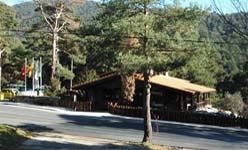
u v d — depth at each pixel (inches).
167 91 2220.7
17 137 1047.6
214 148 1273.4
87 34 1280.8
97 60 1301.7
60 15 3139.8
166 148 1205.7
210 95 3132.4
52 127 1513.3
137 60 1172.5
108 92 2332.7
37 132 1343.5
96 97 2348.7
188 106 2399.1
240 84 3134.8
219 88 3282.5
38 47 3385.8
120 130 1531.7
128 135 1424.7
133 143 1228.5
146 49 1209.4
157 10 1233.4
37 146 974.4
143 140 1291.8
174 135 1496.1
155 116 2014.0
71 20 3179.1
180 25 1216.8
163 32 1205.1
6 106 2103.8
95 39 1259.8
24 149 901.2
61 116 1872.5
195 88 2390.5
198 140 1411.2
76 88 2377.0
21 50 3570.4
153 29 1196.5
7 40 3823.8
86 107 2235.5
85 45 1304.1
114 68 1304.1
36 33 3289.9
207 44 1212.5
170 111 2014.0
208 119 1964.8
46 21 3093.0
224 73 3489.2
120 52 1213.7
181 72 1275.8
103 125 1652.3
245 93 3046.3
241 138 1523.1
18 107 2089.1
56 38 3078.2
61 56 3567.9
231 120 1940.2
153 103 2236.7
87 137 1321.4
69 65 3604.8
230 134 1627.7
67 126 1565.0
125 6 1222.3
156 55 1201.4
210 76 3282.5
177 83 2409.0
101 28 1256.8
